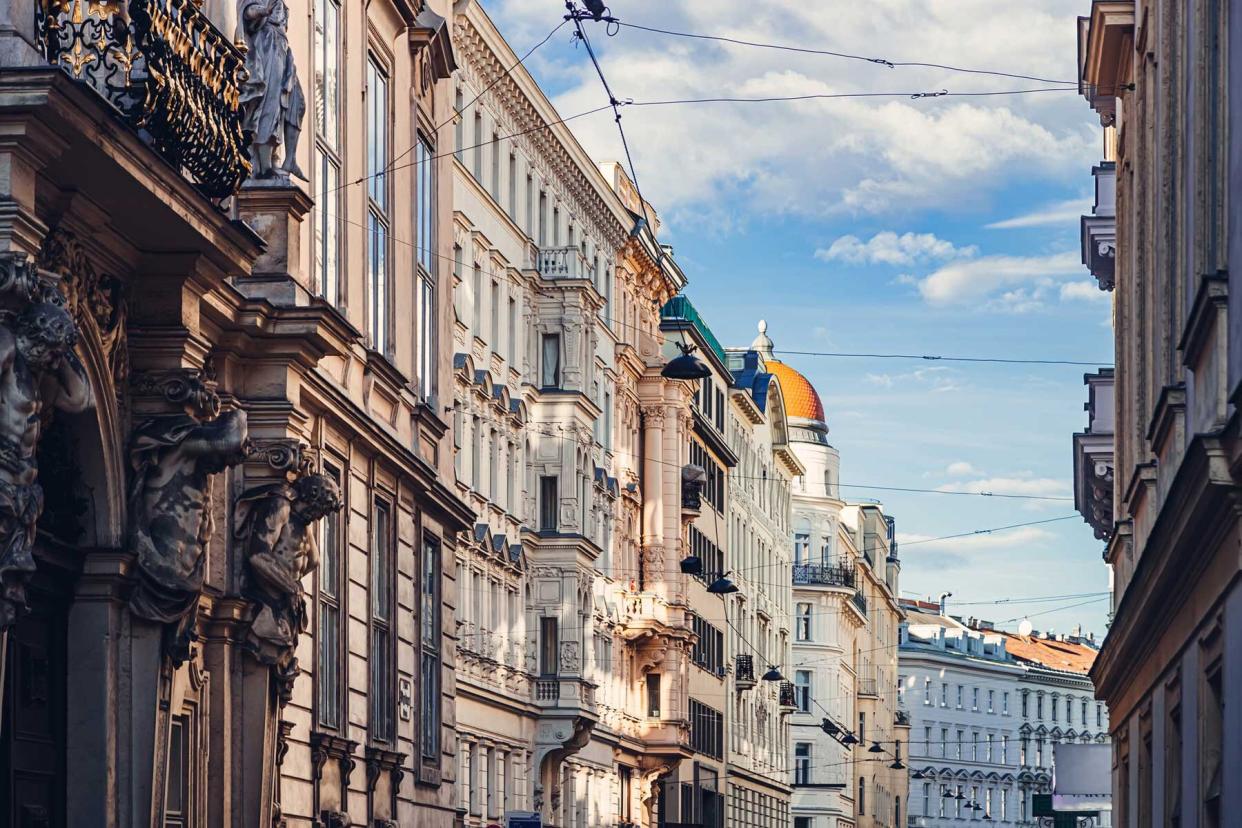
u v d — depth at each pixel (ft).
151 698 51.55
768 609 300.61
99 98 43.42
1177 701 66.49
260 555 59.72
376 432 73.51
